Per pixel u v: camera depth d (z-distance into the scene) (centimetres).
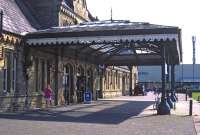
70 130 1578
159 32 2423
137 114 2473
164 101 2517
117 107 3169
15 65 2644
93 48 3578
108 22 3033
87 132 1527
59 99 3306
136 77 7638
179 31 2414
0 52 2428
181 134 1529
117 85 5962
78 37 2580
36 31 2838
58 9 3447
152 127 1748
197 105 3619
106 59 4391
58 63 3278
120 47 3244
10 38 2542
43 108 2881
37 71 2933
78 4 4072
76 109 2836
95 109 2878
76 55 3681
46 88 2984
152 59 4531
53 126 1706
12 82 2598
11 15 2856
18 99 2642
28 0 3512
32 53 2808
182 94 7600
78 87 3850
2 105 2448
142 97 5653
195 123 1970
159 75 10638
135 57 4384
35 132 1491
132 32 2475
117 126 1766
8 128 1597
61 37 2617
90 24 3009
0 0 2867
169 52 3169
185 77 11100
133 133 1523
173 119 2156
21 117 2109
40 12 3475
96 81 4569
